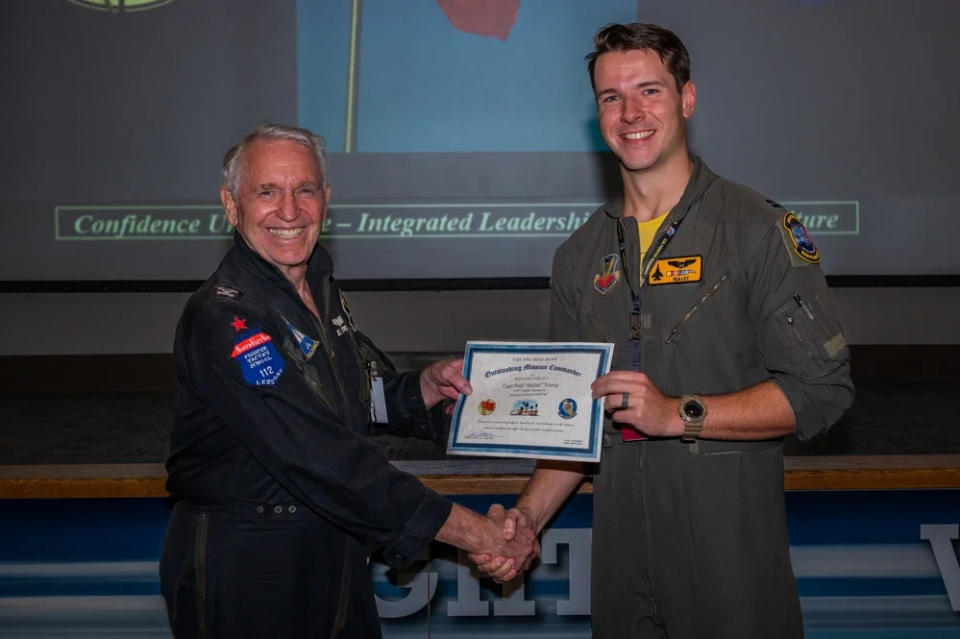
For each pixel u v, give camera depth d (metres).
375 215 5.12
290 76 5.01
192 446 1.45
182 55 4.98
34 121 5.01
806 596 2.08
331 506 1.41
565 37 5.02
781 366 1.41
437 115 5.07
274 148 1.48
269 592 1.42
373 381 1.74
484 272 5.16
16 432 3.88
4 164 5.03
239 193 1.48
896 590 2.08
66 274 5.10
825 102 5.05
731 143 5.07
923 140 5.08
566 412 1.46
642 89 1.45
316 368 1.48
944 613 2.08
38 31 4.96
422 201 5.11
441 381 1.71
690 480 1.45
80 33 4.96
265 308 1.45
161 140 5.03
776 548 1.46
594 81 1.51
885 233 5.13
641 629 1.53
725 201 1.47
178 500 1.55
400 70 5.04
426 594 2.09
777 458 1.49
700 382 1.45
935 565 2.08
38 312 5.22
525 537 1.62
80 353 5.24
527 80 5.05
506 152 5.08
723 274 1.44
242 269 1.48
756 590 1.44
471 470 2.20
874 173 5.10
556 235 5.13
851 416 3.89
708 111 5.06
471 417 1.51
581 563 2.08
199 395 1.42
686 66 1.49
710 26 5.01
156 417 4.22
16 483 2.08
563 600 2.09
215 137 5.03
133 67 4.99
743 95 5.04
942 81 5.05
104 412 4.35
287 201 1.46
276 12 4.97
